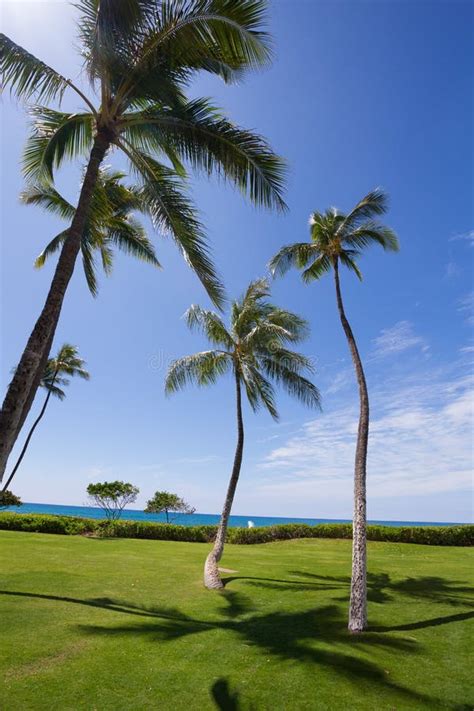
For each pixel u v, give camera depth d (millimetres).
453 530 26156
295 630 8977
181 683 6395
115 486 40062
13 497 35281
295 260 13414
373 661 7387
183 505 45125
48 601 10414
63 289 5902
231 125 7527
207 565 14328
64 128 8648
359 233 12516
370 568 16969
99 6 6227
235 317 17469
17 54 6695
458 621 9773
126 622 9133
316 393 15898
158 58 7008
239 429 16250
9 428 5008
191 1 6680
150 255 15609
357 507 9883
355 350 11531
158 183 8695
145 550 20344
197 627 9039
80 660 7062
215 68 7613
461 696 6227
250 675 6723
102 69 6750
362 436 10477
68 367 33906
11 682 6172
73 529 27266
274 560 18672
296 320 16531
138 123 7516
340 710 5766
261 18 6867
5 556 16125
